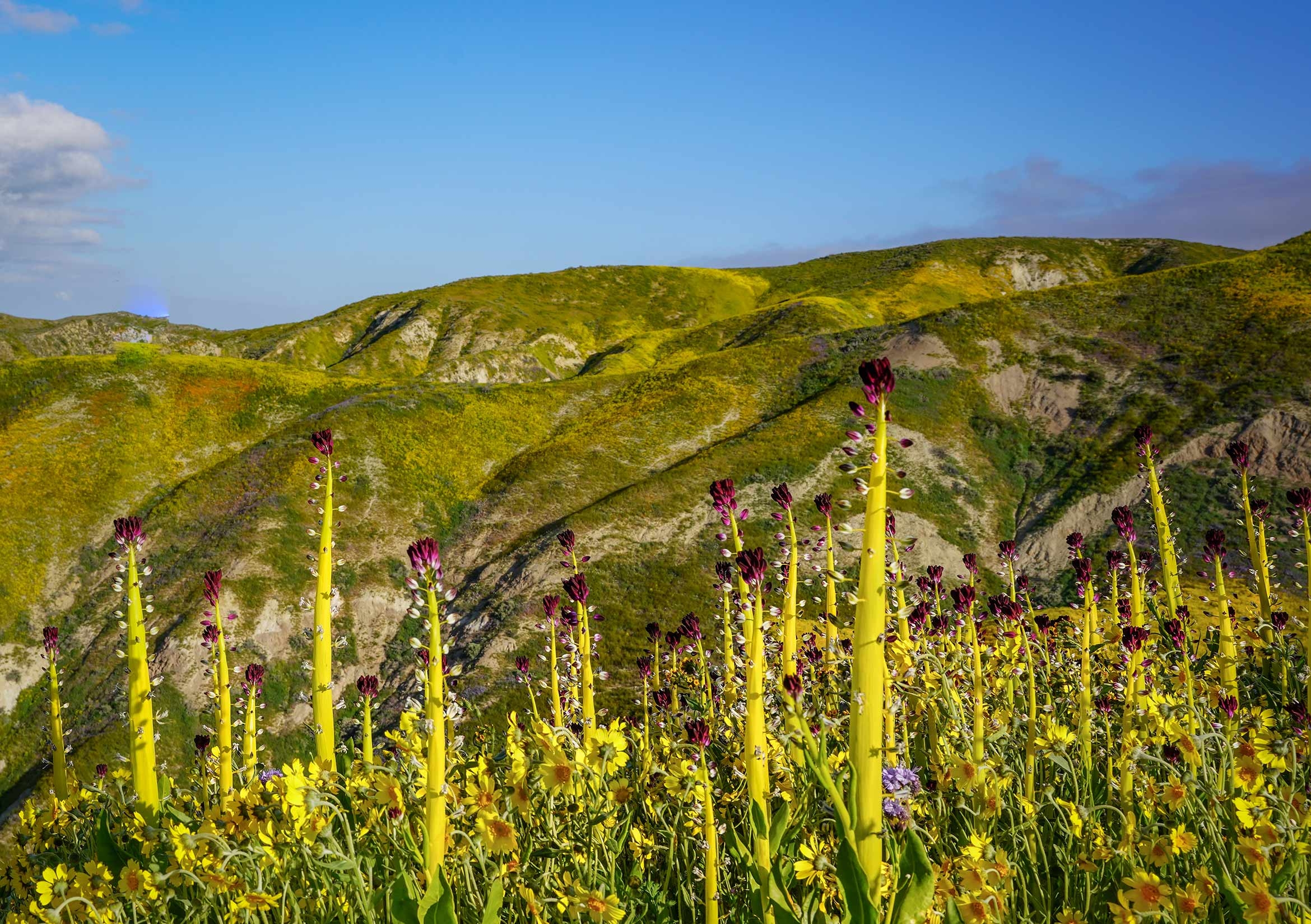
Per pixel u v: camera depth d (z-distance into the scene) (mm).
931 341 69312
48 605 46844
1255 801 2895
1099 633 6031
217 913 3000
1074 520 48312
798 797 3137
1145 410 56312
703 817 3146
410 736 2895
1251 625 6789
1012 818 3463
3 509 52969
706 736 3131
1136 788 3555
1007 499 52750
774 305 130375
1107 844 3314
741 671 3473
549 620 5141
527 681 5223
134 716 3916
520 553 49281
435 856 2703
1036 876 3248
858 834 2551
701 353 113625
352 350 128375
